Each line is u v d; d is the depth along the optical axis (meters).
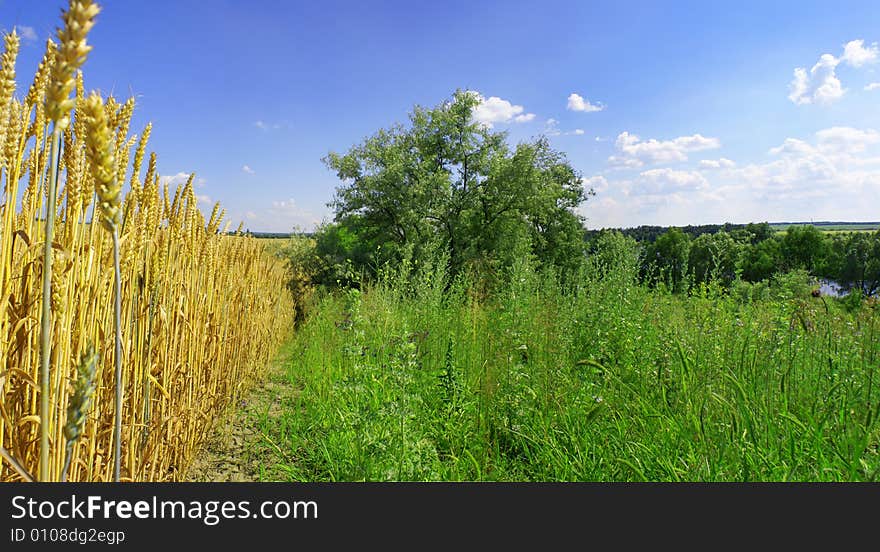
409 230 24.72
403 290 8.88
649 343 5.29
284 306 11.25
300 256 15.49
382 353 4.80
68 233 1.98
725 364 4.21
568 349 5.37
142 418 2.82
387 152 25.58
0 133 1.62
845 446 3.03
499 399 4.26
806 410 3.57
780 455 3.03
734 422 3.09
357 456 3.50
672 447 3.33
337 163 25.53
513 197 27.06
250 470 3.99
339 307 9.87
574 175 34.12
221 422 4.88
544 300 7.21
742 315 5.52
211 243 4.36
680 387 4.18
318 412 4.85
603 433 3.62
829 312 5.29
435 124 27.98
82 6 1.23
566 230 32.41
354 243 24.14
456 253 24.23
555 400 4.04
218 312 4.77
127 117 2.16
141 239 2.58
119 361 1.48
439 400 4.59
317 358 7.20
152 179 2.64
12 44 1.56
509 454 4.05
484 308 7.80
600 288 7.20
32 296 2.01
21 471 1.37
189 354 3.85
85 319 2.21
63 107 1.28
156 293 2.87
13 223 1.94
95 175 1.33
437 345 6.26
